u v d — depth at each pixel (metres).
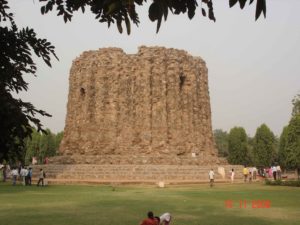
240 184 34.62
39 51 6.42
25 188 28.47
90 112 42.78
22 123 5.87
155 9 4.03
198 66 46.97
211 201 20.19
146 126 40.84
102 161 39.03
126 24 4.30
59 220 13.87
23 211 16.17
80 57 45.44
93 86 43.47
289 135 46.19
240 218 14.67
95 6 5.55
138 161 38.25
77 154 42.06
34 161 50.69
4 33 6.20
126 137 40.97
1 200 20.25
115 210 16.52
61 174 36.75
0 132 5.89
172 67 43.00
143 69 42.38
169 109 42.16
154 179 34.88
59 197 21.88
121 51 44.00
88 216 14.82
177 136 41.56
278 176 43.50
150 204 18.70
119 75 42.81
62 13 5.84
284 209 17.28
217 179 38.09
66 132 44.81
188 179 36.12
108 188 28.78
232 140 73.31
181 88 44.38
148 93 41.62
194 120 44.25
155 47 43.25
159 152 40.00
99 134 41.56
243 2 4.00
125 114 41.78
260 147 71.31
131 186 30.98
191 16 4.61
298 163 45.59
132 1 4.03
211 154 44.94
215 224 13.35
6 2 6.14
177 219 14.36
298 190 27.44
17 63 6.29
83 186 30.69
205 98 46.72
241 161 72.00
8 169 43.59
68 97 46.28
